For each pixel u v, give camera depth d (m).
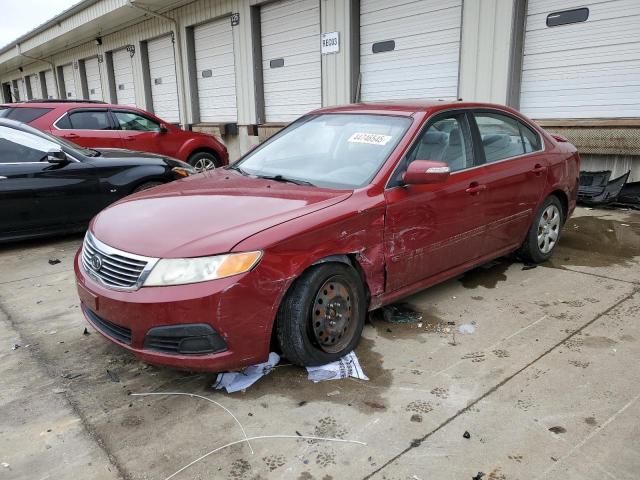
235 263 2.75
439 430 2.62
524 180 4.52
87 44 20.59
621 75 7.14
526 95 8.15
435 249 3.79
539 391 2.93
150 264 2.81
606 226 6.31
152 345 2.84
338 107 4.54
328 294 3.13
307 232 2.97
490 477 2.30
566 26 7.50
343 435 2.60
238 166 4.34
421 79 9.36
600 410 2.75
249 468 2.40
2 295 4.62
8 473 2.41
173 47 15.27
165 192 3.69
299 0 11.18
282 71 12.08
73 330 3.87
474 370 3.17
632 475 2.29
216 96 14.33
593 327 3.70
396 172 3.55
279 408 2.84
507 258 5.21
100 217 3.53
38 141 6.08
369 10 9.94
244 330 2.81
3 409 2.90
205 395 2.98
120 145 9.02
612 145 7.10
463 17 8.38
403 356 3.35
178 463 2.44
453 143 4.05
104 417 2.81
